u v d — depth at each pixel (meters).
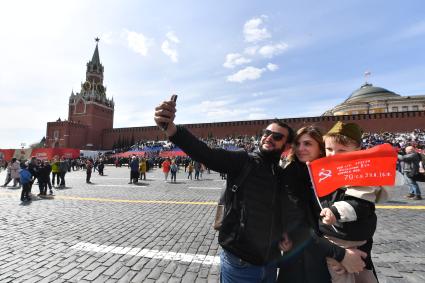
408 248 5.13
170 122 1.92
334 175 1.97
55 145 66.06
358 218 1.81
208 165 2.00
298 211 1.99
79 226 6.92
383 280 3.92
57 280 4.05
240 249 1.93
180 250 5.20
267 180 2.00
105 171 31.94
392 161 1.83
